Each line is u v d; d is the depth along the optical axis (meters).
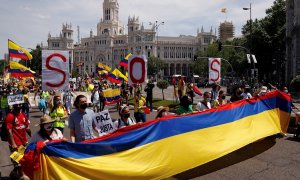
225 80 88.69
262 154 11.09
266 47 66.69
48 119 7.66
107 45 182.12
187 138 9.16
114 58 182.25
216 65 15.61
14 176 8.45
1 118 19.73
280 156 10.83
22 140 9.74
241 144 10.72
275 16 67.12
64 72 10.84
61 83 10.83
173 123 8.96
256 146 12.15
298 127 13.27
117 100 25.08
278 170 9.44
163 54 169.38
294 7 49.38
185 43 173.50
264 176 8.96
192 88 23.48
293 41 49.28
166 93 51.31
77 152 7.19
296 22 46.69
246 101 11.82
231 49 90.25
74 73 122.19
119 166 7.61
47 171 6.80
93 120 8.90
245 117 11.51
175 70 171.62
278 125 12.91
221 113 10.53
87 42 193.50
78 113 8.12
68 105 23.34
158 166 8.33
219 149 9.90
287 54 54.75
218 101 13.93
